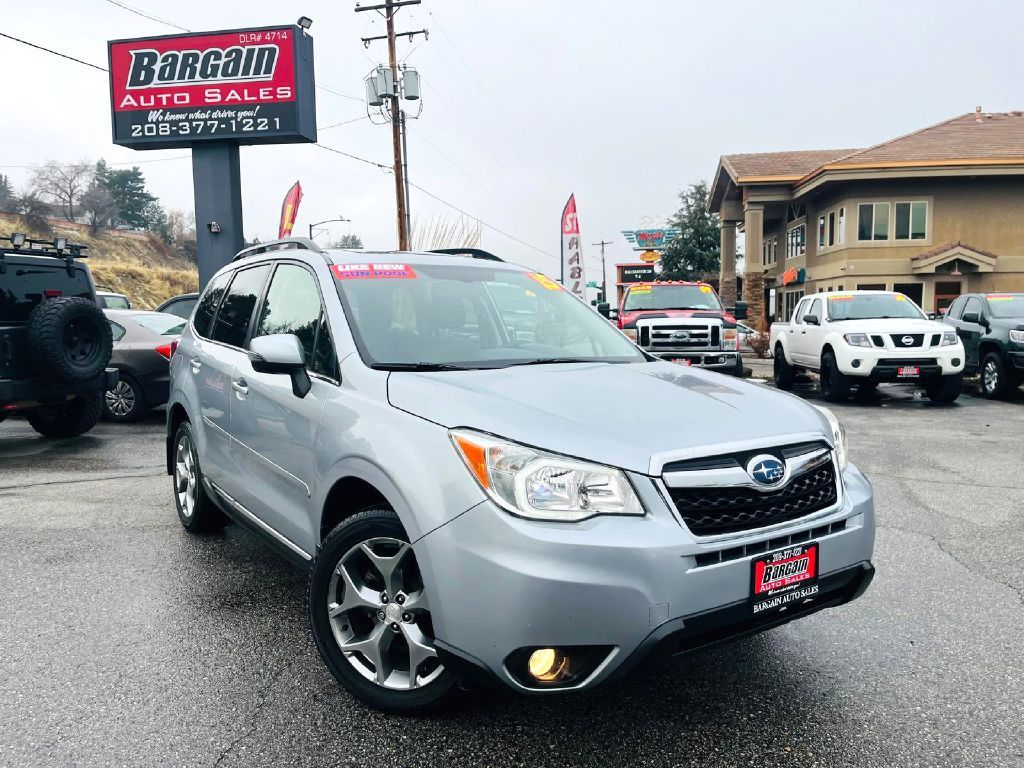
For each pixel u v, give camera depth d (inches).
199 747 101.6
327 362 127.7
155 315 412.5
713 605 93.9
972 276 1130.7
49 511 219.5
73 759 98.7
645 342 506.9
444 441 98.7
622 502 92.4
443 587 94.8
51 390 308.8
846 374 462.3
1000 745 102.4
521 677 92.0
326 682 119.3
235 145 743.7
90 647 131.6
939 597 155.0
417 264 152.8
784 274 1411.2
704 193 1935.3
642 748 102.0
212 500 178.4
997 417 414.6
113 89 723.4
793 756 100.2
